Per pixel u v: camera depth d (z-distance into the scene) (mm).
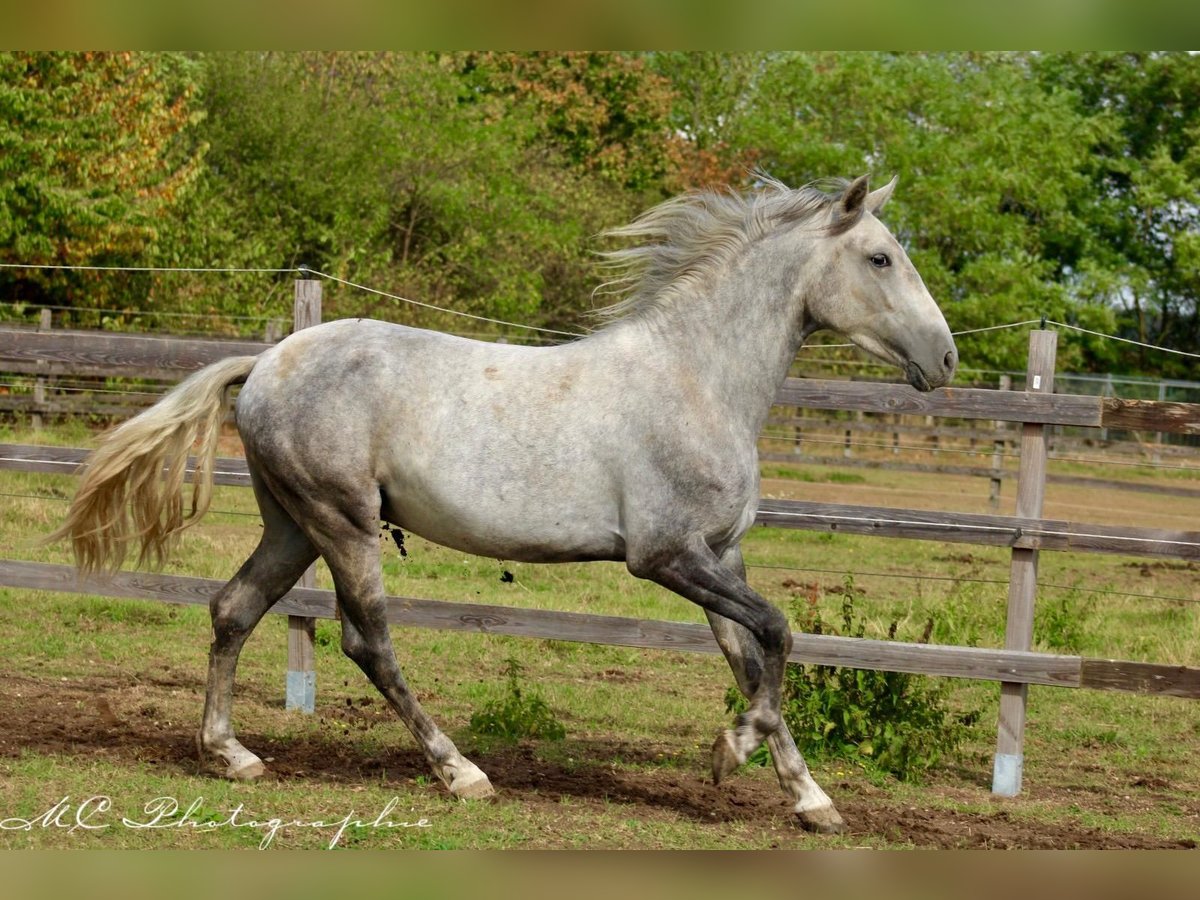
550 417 5836
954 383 29562
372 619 6059
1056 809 6707
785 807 6371
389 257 24891
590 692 8773
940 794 6910
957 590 11133
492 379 5930
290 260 26078
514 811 5918
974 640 9336
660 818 6020
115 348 7605
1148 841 6004
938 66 34625
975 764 7602
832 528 7426
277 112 26188
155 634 9609
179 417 6102
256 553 6414
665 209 6223
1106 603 12352
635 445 5773
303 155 26266
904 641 8367
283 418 5938
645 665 9750
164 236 22797
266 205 26000
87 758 6352
